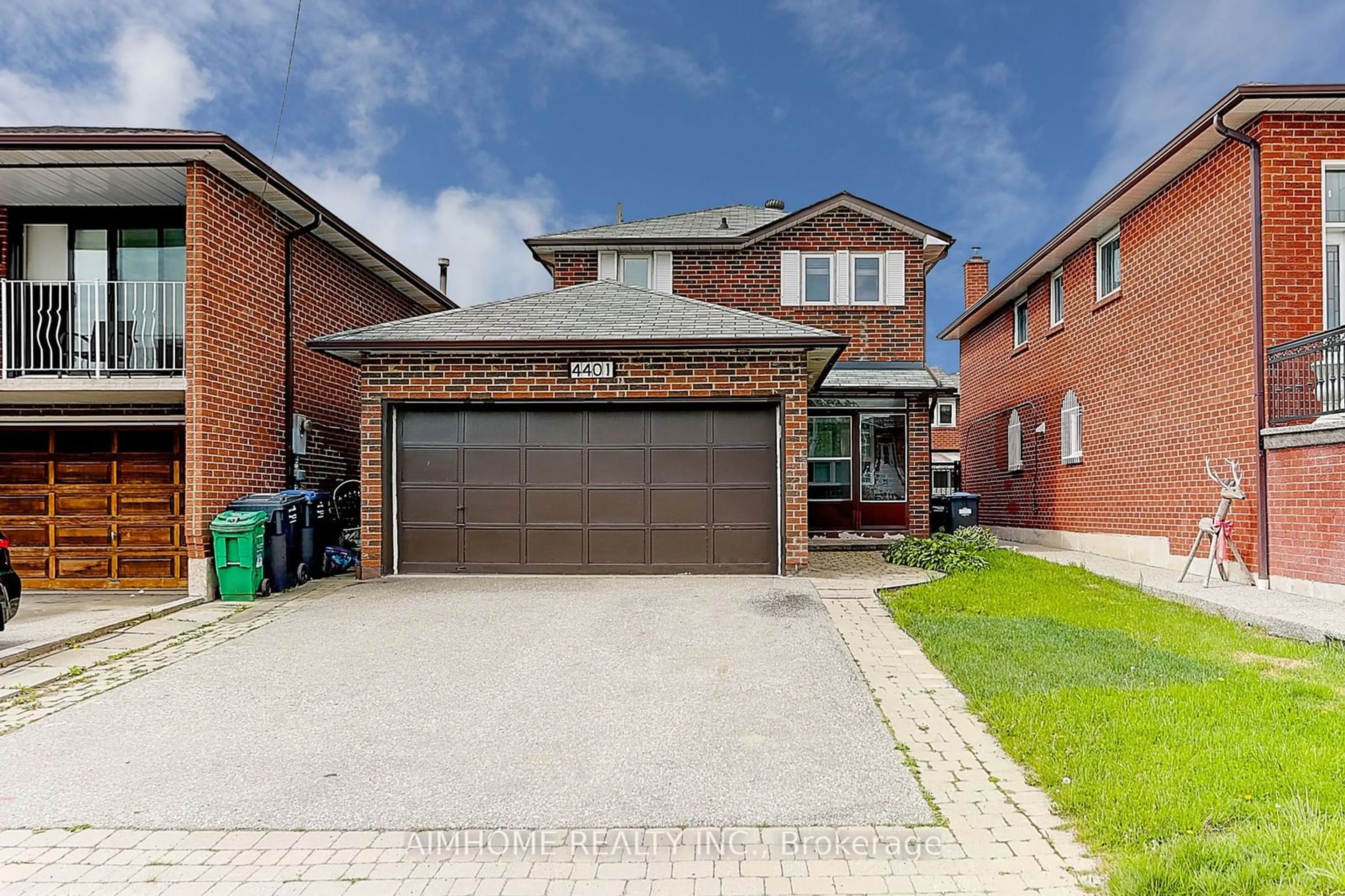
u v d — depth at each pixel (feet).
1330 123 28.96
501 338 31.14
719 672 19.27
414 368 32.12
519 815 12.37
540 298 37.24
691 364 31.71
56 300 33.73
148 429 32.22
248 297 32.73
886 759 14.24
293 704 17.56
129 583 31.71
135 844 11.64
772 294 47.73
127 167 29.86
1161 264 36.24
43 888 10.48
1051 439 49.26
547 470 32.42
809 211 47.37
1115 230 41.47
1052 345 49.29
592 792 13.11
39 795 13.21
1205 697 16.37
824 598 26.91
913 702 17.19
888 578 31.07
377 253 41.39
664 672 19.34
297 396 36.73
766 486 32.17
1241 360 30.27
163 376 31.63
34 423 32.12
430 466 32.53
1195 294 33.45
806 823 11.94
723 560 32.09
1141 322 38.01
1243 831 10.54
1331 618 22.48
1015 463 55.93
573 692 18.06
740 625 23.48
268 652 21.56
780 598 26.91
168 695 18.20
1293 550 27.50
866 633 22.74
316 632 23.44
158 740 15.55
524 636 22.56
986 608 26.07
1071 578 32.45
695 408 32.30
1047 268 49.47
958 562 33.81
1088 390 44.01
